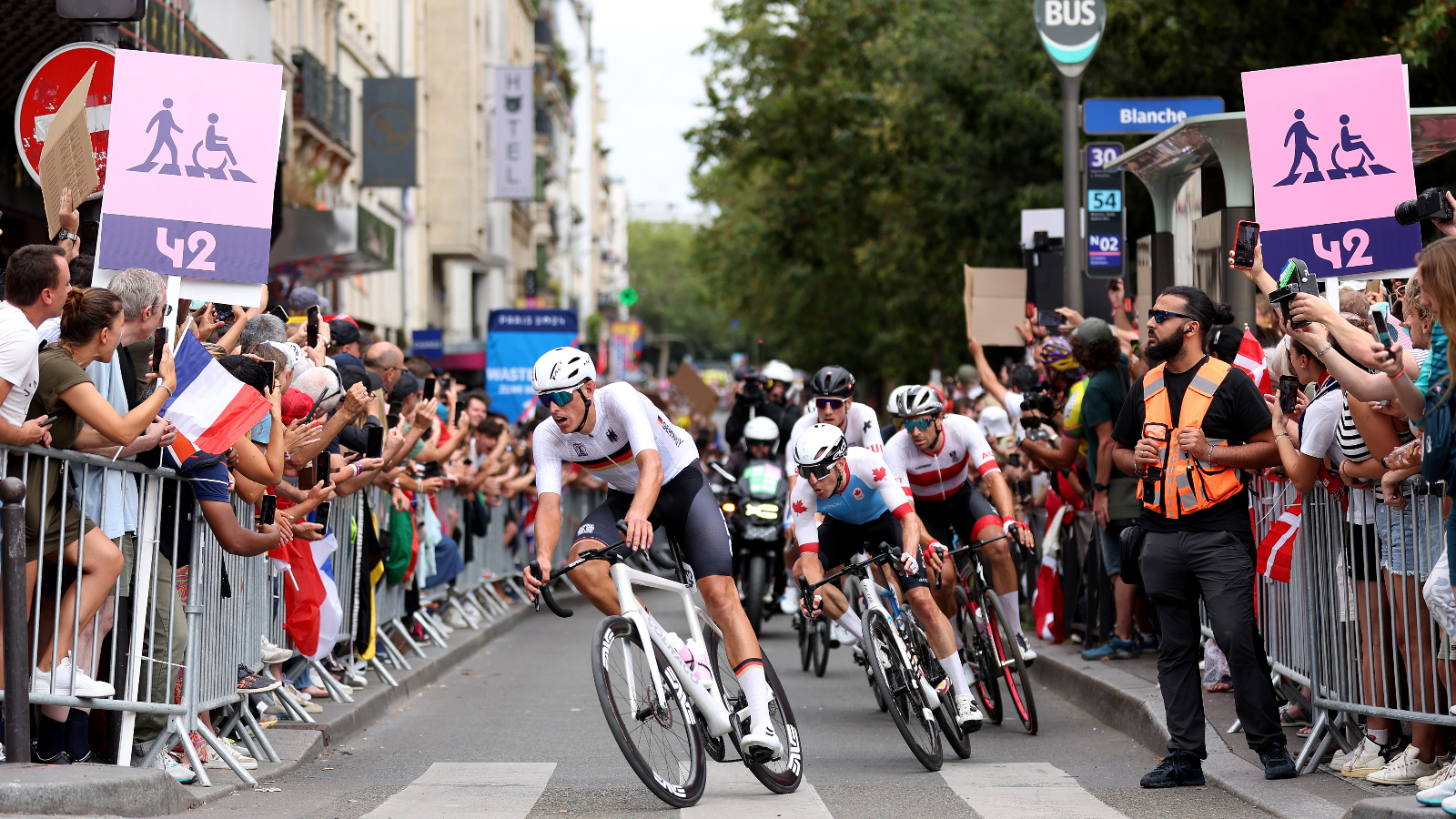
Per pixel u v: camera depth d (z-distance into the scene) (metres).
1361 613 15.55
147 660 15.40
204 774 16.02
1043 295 37.31
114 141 17.39
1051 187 56.91
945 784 17.14
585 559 15.91
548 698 25.11
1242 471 16.34
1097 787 16.78
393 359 25.95
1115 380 24.11
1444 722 14.18
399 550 26.66
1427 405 12.87
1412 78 40.06
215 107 17.66
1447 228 13.86
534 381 15.77
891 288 76.94
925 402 20.92
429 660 28.14
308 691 22.70
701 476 17.00
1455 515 12.65
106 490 14.72
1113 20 46.47
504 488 38.97
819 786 17.03
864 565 19.00
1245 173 22.94
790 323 101.19
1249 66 43.56
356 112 80.06
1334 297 17.27
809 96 80.06
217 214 17.55
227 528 16.28
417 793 16.45
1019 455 30.80
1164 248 27.27
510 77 107.81
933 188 62.56
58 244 16.58
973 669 22.33
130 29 31.19
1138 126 32.88
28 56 30.91
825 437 18.17
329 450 20.70
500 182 108.50
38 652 14.12
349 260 51.19
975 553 22.25
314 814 14.98
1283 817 14.35
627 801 16.02
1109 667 24.38
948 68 59.28
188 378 15.97
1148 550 16.61
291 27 64.75
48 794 12.61
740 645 16.58
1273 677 18.95
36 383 13.73
